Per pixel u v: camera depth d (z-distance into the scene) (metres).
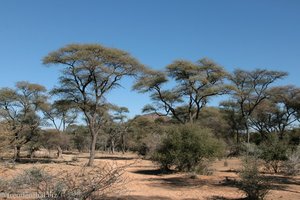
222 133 55.50
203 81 40.78
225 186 16.66
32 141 44.28
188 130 24.25
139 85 43.56
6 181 10.62
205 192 14.98
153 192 14.64
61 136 48.56
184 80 42.12
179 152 23.83
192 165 23.80
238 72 50.72
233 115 57.53
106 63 32.41
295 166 21.41
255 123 58.84
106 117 37.53
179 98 45.06
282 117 57.47
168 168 25.34
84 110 33.47
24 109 42.81
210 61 41.75
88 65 30.91
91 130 32.50
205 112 56.00
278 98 53.38
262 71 49.81
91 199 7.26
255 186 13.05
